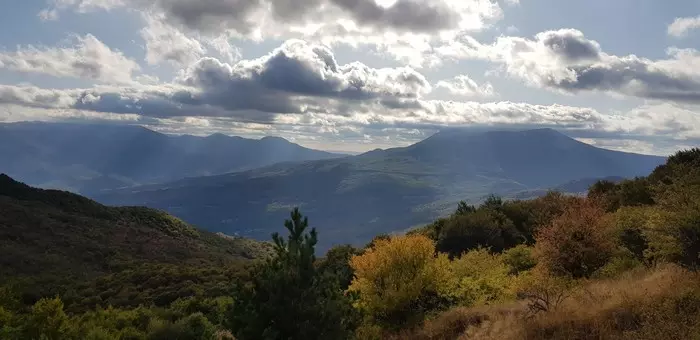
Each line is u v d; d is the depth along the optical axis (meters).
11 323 16.39
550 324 8.50
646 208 16.20
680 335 6.45
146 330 19.42
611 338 7.05
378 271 14.20
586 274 13.62
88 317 20.31
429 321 12.13
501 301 12.41
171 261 81.19
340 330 7.78
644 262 12.66
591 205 16.16
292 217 8.20
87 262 70.44
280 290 7.53
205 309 23.70
